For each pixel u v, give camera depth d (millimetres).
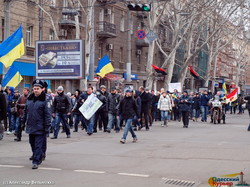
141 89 21312
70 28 37844
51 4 35500
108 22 42344
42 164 10828
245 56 68812
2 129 16578
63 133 19781
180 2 36812
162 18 41656
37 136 10406
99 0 41531
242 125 25531
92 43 26594
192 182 8734
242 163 10883
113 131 21062
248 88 75875
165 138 17125
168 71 35969
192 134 18906
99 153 12789
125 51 47875
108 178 9070
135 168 10281
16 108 16031
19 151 13289
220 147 14023
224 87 46719
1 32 30234
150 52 32594
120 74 46469
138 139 16766
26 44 33438
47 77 24422
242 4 39438
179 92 32188
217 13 37562
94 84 26797
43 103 10375
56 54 24203
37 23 34312
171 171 9875
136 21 50031
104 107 20469
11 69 21656
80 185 8367
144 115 21359
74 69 23906
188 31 39062
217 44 48125
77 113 20453
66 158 11797
